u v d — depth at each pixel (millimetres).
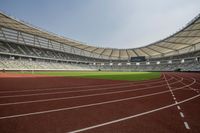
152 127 4242
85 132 3895
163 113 5543
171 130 4059
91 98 7934
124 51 74562
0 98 7535
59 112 5473
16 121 4531
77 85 13117
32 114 5188
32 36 53656
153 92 10031
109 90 10664
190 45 53500
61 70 56438
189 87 12711
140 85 13750
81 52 75688
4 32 45344
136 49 69438
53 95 8547
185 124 4477
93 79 19984
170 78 23547
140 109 6008
